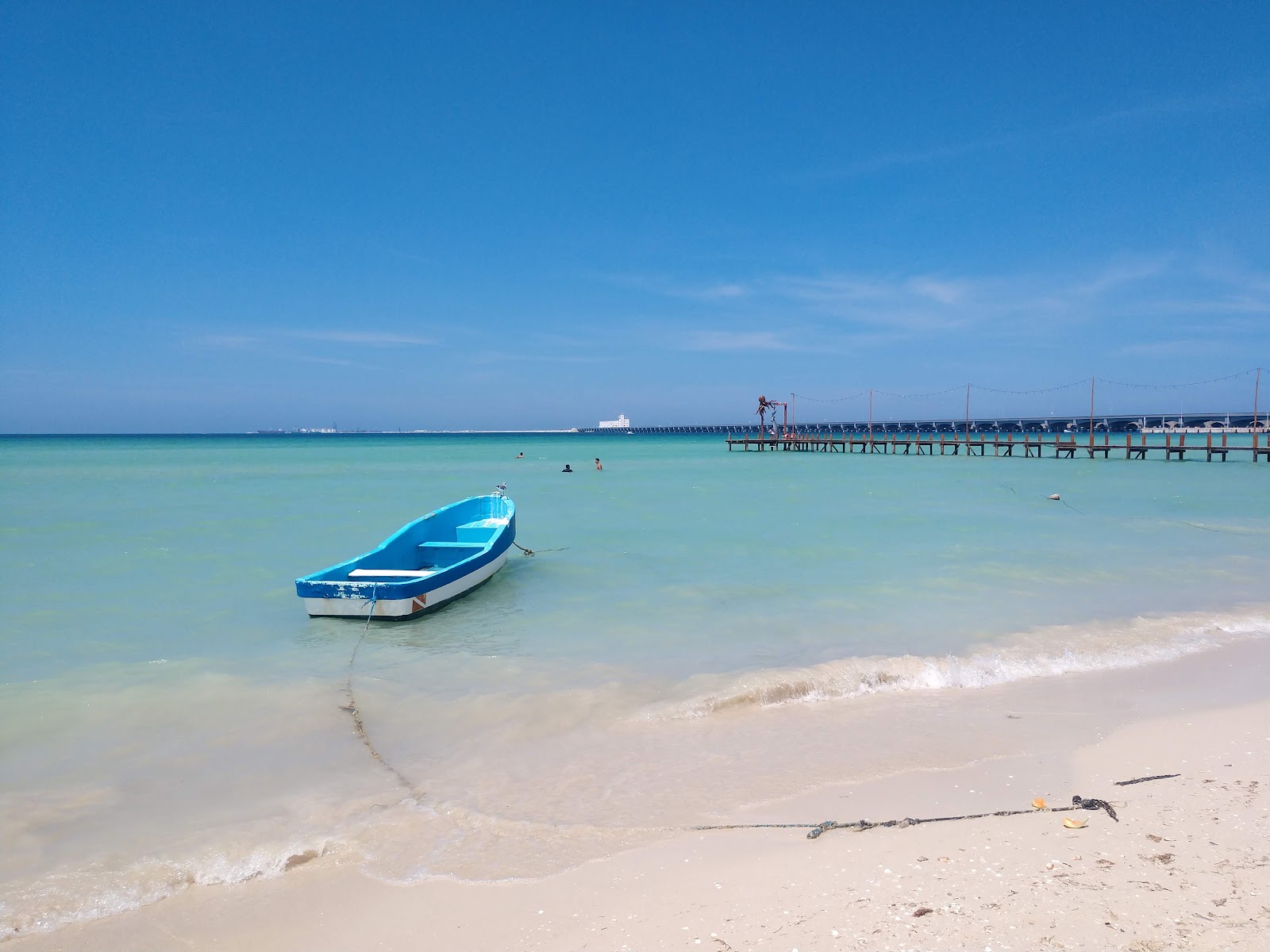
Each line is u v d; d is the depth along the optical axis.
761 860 5.15
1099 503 29.11
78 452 82.31
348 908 4.82
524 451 92.31
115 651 10.78
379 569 14.13
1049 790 6.12
